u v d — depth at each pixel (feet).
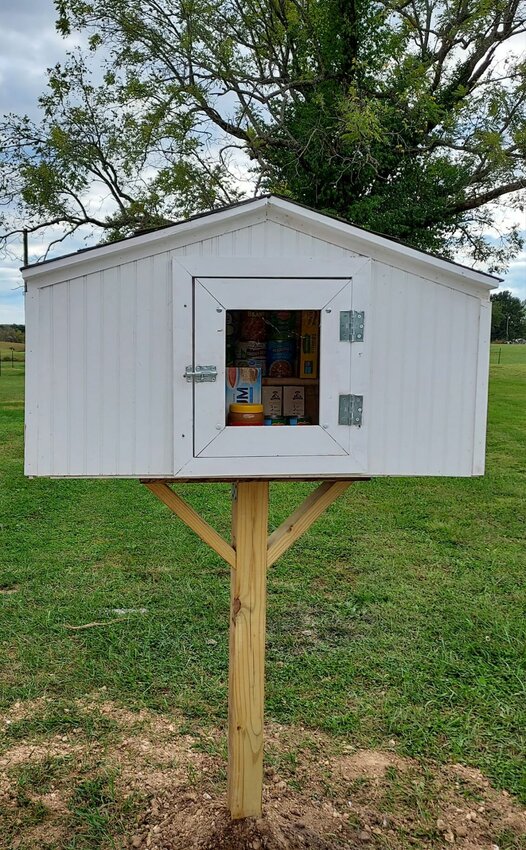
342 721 10.03
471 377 6.68
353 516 21.57
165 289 6.19
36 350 6.17
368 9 35.73
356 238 6.27
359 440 6.46
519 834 7.90
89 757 9.14
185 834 7.69
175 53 38.78
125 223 40.91
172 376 6.25
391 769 9.01
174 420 6.22
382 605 14.32
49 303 6.14
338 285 6.29
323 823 7.98
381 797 8.49
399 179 36.47
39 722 9.88
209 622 13.25
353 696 10.73
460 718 10.11
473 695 10.69
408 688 10.91
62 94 40.09
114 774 8.77
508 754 9.34
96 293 6.16
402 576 16.14
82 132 40.70
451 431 6.70
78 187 40.96
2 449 32.48
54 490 24.23
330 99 35.47
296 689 10.91
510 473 28.58
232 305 6.17
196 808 8.14
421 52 38.37
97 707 10.32
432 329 6.57
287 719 10.10
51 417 6.23
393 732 9.82
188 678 11.21
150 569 16.24
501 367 77.36
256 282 6.18
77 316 6.17
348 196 35.63
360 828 7.94
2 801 8.27
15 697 10.53
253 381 6.57
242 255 6.21
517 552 18.15
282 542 7.14
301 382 6.64
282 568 16.52
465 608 14.16
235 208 6.05
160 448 6.33
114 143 40.37
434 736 9.74
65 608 13.78
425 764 9.16
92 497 23.40
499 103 34.91
